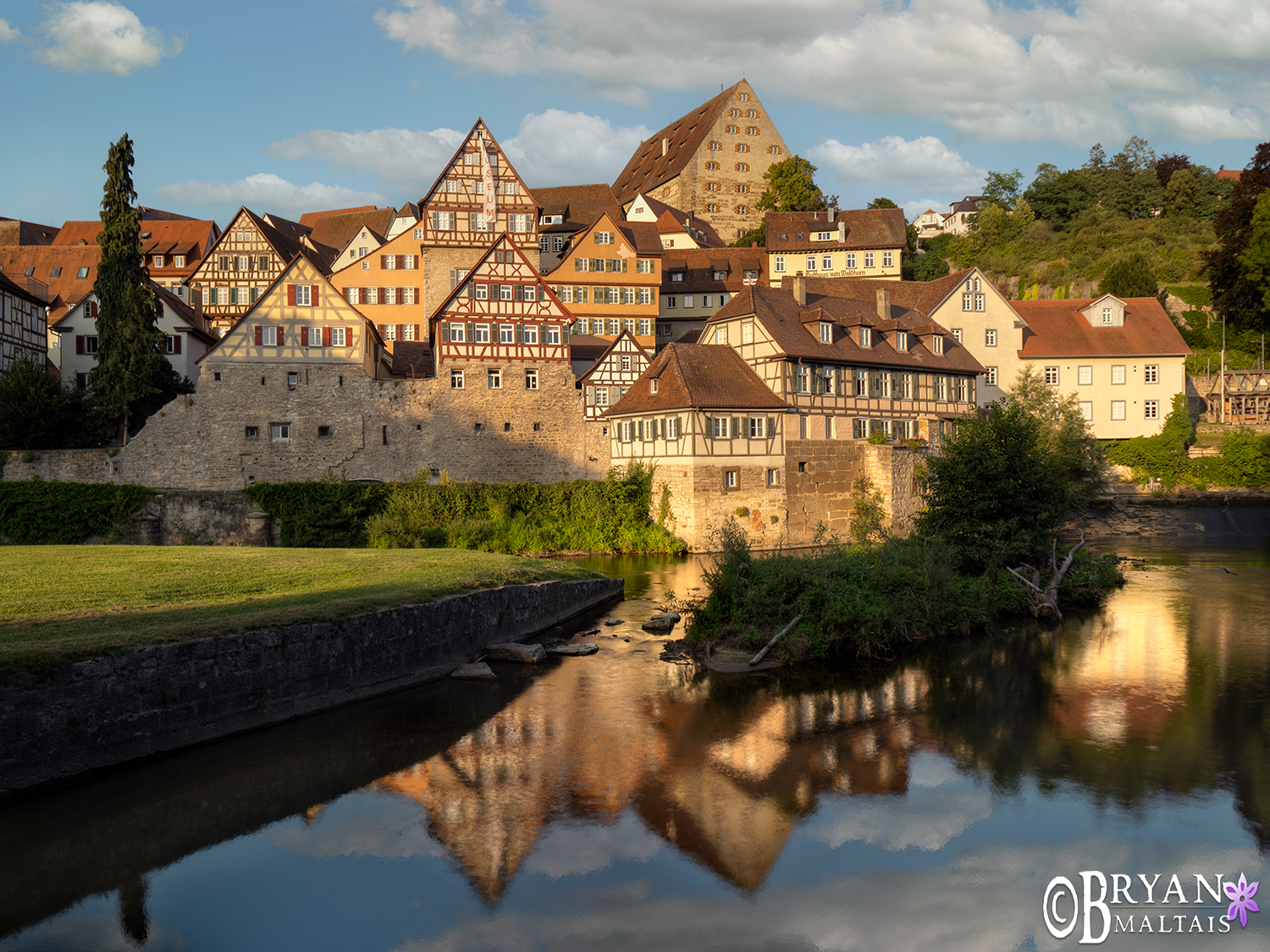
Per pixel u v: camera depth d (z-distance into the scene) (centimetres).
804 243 7806
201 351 5600
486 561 2731
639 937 968
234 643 1505
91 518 3894
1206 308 7500
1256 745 1537
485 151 5822
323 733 1561
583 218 7675
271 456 4462
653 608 2839
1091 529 5156
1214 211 9119
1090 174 10025
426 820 1240
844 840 1188
